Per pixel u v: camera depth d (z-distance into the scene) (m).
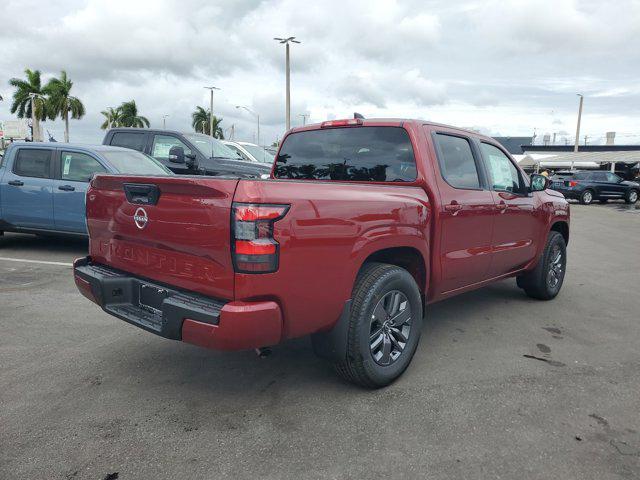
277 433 2.92
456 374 3.79
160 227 3.04
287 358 4.02
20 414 3.08
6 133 46.28
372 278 3.31
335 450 2.76
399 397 3.39
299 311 2.91
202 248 2.81
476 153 4.59
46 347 4.16
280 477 2.52
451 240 4.09
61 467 2.57
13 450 2.70
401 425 3.03
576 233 13.31
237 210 2.64
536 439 2.90
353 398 3.36
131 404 3.23
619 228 14.64
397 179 4.01
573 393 3.50
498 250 4.76
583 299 6.12
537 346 4.43
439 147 4.12
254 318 2.69
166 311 2.88
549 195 5.90
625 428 3.05
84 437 2.84
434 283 4.00
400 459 2.69
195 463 2.62
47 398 3.29
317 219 2.91
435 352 4.24
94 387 3.46
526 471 2.60
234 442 2.82
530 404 3.33
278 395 3.39
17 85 60.50
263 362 3.93
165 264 3.08
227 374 3.70
